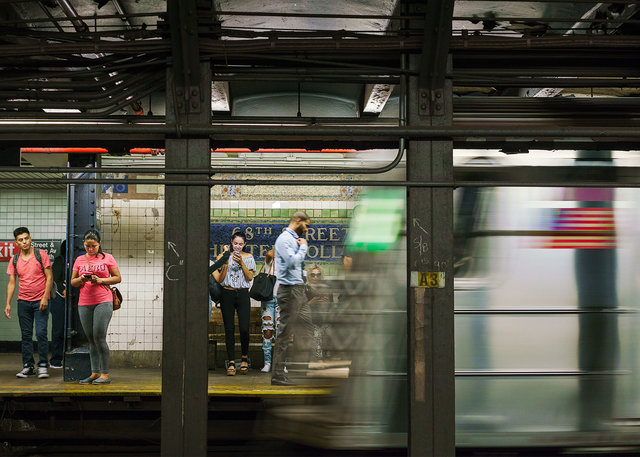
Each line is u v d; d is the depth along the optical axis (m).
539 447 5.88
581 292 5.98
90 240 8.77
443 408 5.50
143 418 8.42
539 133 5.49
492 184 5.51
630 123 6.53
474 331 5.89
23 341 9.56
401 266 6.06
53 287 10.63
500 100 6.50
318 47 5.54
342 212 11.29
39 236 13.16
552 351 5.92
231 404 8.05
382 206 6.15
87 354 9.16
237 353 10.52
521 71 5.77
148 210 11.02
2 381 9.14
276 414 6.38
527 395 5.88
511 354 5.89
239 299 9.66
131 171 5.43
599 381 5.93
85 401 8.30
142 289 10.93
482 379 5.87
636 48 5.80
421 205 5.55
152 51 5.49
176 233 5.46
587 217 6.04
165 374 5.43
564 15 7.39
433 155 5.56
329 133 5.45
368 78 5.79
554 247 5.99
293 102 9.85
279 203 11.30
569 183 5.52
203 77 5.53
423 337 5.52
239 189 11.28
